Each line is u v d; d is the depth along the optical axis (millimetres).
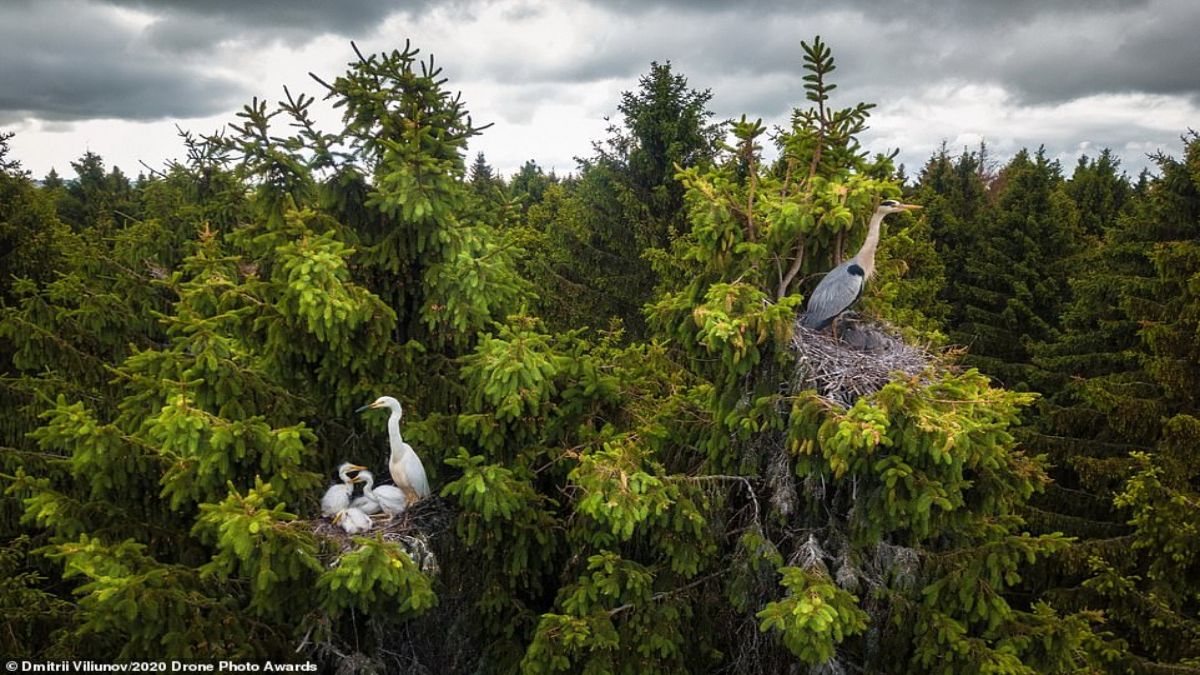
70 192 39094
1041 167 25953
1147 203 16422
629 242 19500
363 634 7266
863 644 6926
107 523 6160
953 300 25469
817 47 6691
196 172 14406
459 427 7004
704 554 6949
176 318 6227
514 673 7316
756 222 7090
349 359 7145
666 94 18531
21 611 7262
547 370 6855
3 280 12391
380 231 7797
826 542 6781
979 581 6309
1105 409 13469
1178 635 8867
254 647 6070
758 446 7055
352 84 7184
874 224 6695
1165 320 13062
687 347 7180
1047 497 15125
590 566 6578
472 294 7262
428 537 6938
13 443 9938
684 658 7301
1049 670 6258
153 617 5250
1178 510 9000
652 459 7656
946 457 5152
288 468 6168
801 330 6727
